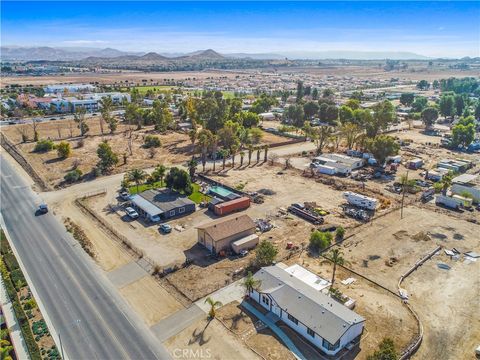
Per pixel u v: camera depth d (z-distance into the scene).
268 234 73.25
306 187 99.62
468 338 47.31
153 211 78.88
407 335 47.47
